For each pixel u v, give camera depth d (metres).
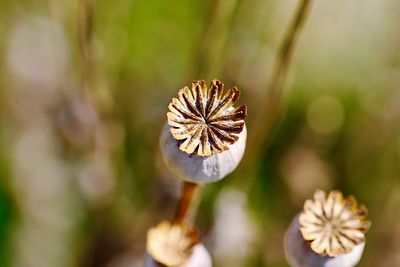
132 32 0.55
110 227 0.51
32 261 0.57
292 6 0.52
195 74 0.43
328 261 0.33
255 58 0.51
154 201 0.50
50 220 0.57
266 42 0.52
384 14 0.63
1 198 0.58
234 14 0.47
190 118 0.31
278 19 0.52
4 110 0.56
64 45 0.53
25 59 0.55
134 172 0.52
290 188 0.57
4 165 0.58
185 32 0.57
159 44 0.57
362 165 0.59
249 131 0.51
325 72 0.61
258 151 0.45
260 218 0.55
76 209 0.56
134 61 0.55
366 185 0.58
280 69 0.40
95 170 0.50
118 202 0.51
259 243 0.52
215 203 0.49
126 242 0.52
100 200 0.51
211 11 0.42
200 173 0.31
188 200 0.34
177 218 0.35
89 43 0.43
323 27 0.61
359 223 0.33
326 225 0.33
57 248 0.56
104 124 0.48
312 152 0.59
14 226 0.58
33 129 0.56
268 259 0.53
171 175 0.50
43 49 0.55
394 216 0.56
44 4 0.57
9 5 0.58
